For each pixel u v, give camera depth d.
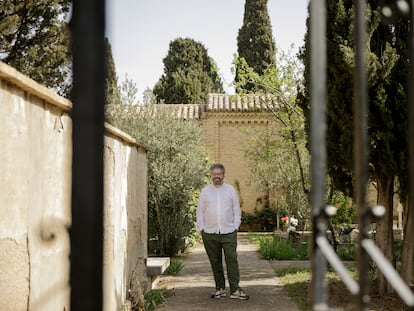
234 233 7.97
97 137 1.25
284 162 16.47
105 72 1.26
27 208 3.58
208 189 8.05
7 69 3.07
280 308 7.27
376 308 6.87
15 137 3.37
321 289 1.55
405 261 7.28
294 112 12.66
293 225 17.48
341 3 7.13
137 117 14.33
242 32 34.72
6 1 12.09
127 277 7.05
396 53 7.06
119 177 6.57
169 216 13.73
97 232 1.24
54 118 4.19
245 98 17.39
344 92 7.15
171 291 8.48
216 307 7.34
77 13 1.24
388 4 1.62
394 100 7.06
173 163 13.82
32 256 3.67
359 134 1.63
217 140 25.17
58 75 12.75
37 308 3.77
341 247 13.86
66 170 4.50
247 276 10.27
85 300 1.22
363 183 1.62
